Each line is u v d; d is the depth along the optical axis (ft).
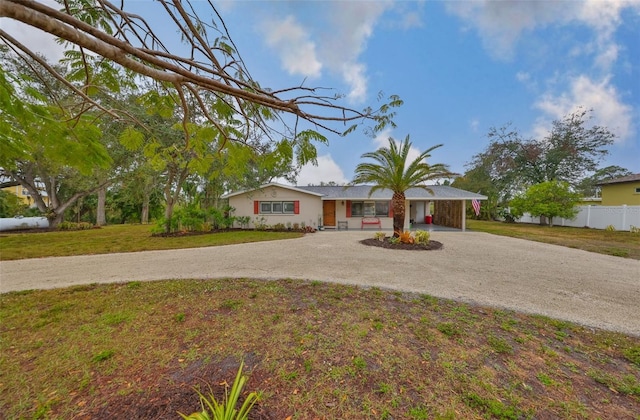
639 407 6.24
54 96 5.07
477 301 12.87
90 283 16.07
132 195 59.31
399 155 32.19
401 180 32.37
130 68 3.61
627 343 9.11
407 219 51.26
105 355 8.26
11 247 30.09
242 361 7.92
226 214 49.29
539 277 17.21
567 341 9.19
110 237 39.17
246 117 6.23
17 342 9.13
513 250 27.50
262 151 6.37
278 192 49.67
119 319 10.87
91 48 3.21
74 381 7.11
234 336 9.43
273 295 13.55
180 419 5.80
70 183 49.88
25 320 10.86
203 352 8.44
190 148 6.63
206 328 10.04
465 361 7.93
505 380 7.11
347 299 13.01
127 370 7.55
